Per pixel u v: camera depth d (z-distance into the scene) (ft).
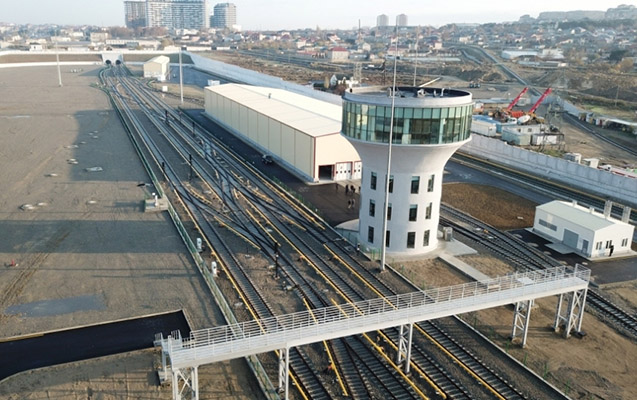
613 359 107.34
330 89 514.27
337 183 232.73
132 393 91.35
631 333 117.39
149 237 164.25
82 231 167.73
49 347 104.47
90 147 285.84
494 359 106.22
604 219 162.20
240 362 101.91
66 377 95.20
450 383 98.84
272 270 144.36
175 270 141.08
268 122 280.10
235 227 177.58
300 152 243.81
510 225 184.96
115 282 133.28
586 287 112.68
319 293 131.44
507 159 278.05
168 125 357.61
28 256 148.25
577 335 115.65
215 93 375.04
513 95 545.85
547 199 215.72
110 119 369.50
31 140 297.12
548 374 101.60
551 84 613.93
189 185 225.15
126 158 265.54
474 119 365.40
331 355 106.73
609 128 378.73
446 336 113.91
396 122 141.79
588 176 231.71
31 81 585.63
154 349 104.22
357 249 156.97
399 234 155.02
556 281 111.24
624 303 130.62
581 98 509.76
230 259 150.71
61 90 515.91
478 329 116.98
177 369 81.51
